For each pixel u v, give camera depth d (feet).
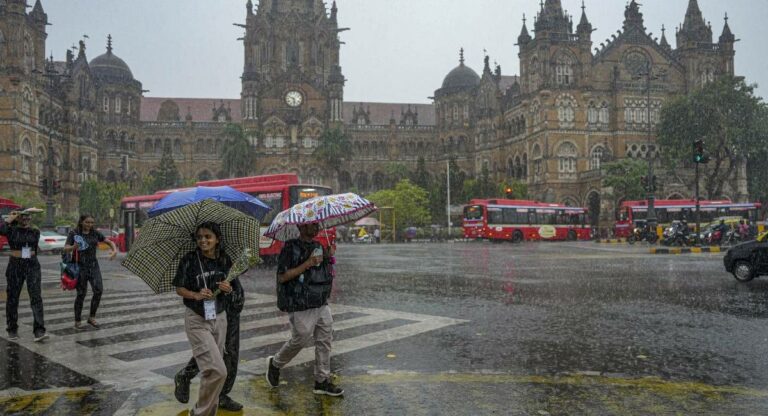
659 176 247.70
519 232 198.59
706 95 232.53
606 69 266.57
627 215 200.95
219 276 21.16
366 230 257.14
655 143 262.67
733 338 35.24
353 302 51.75
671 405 22.99
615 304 49.03
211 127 344.49
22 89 229.45
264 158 329.52
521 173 287.69
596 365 29.30
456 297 54.49
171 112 355.36
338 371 28.71
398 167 340.18
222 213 21.70
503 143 307.78
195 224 21.22
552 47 261.03
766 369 28.30
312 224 25.14
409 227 257.75
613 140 261.44
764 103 233.76
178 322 43.11
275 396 24.75
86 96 303.89
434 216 280.72
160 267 21.02
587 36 262.06
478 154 328.70
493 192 268.82
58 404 24.38
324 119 340.18
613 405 23.04
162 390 26.18
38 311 37.22
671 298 52.24
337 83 335.67
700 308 46.57
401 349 33.32
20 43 227.81
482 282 66.95
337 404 23.58
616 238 198.70
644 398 23.91
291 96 339.57
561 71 261.44
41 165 249.55
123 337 37.81
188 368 23.15
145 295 59.57
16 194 219.00
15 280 37.47
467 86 354.13
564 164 258.16
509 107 299.17
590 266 87.97
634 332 37.27
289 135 333.83
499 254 123.34
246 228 22.08
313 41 352.49
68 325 42.37
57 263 111.65
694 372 27.84
